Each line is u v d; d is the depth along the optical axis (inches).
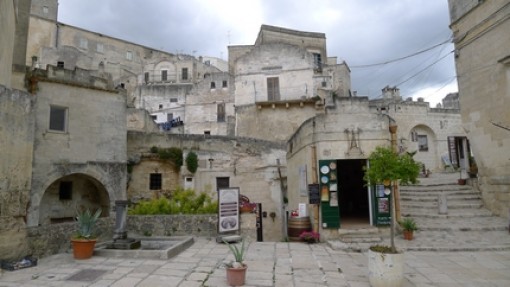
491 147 470.3
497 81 458.0
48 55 1441.9
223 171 745.6
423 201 526.0
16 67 538.0
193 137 755.4
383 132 422.6
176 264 304.2
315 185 417.1
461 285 250.1
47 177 552.1
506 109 445.4
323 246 380.8
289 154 609.6
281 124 948.6
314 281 256.7
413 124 1006.4
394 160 261.4
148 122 1071.0
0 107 301.9
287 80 976.3
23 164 324.2
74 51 1499.8
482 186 493.4
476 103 493.4
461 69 520.7
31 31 1535.4
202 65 1707.7
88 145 613.0
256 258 326.3
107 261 313.9
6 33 370.6
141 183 727.7
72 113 596.4
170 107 1364.4
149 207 489.4
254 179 743.1
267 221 723.4
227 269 247.9
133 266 296.4
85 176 629.3
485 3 473.7
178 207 498.0
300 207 460.8
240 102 983.0
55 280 256.2
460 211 480.4
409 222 394.9
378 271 239.1
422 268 293.7
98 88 634.8
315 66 1016.2
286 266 297.9
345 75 1172.5
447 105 1302.9
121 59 1823.3
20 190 317.7
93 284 246.7
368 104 431.8
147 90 1386.6
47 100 567.5
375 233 403.5
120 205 369.7
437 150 1010.7
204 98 1240.2
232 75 1238.9
